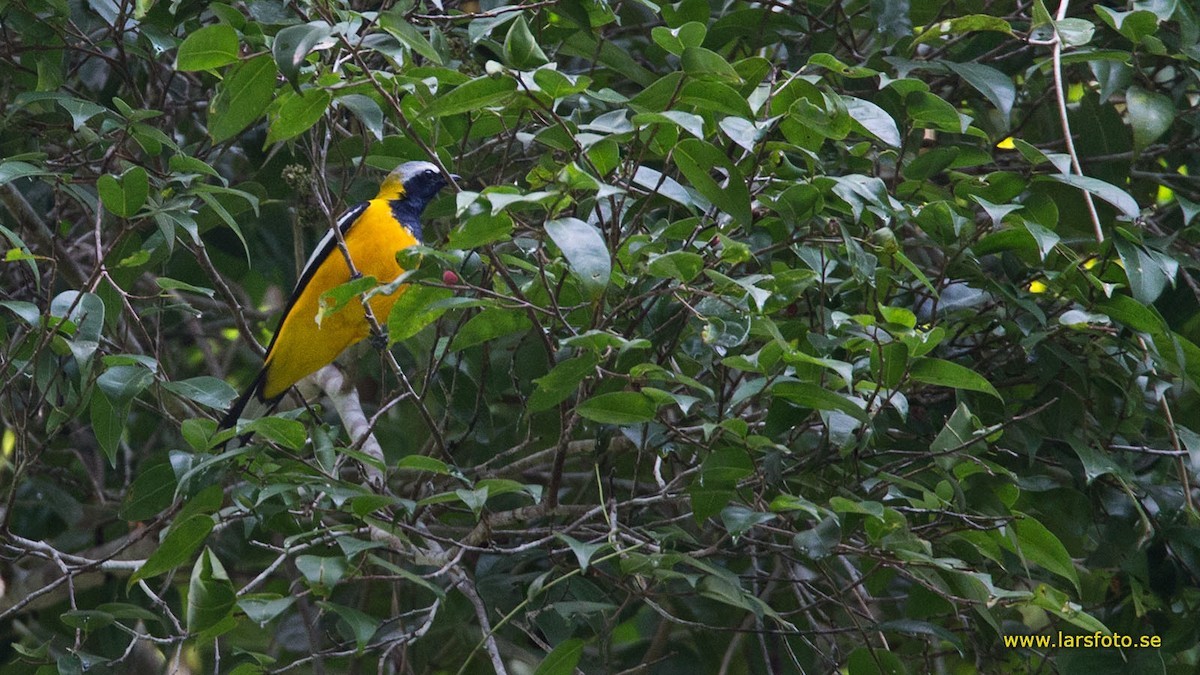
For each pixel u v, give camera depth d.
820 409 7.57
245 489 8.27
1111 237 8.59
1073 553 10.96
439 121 8.56
